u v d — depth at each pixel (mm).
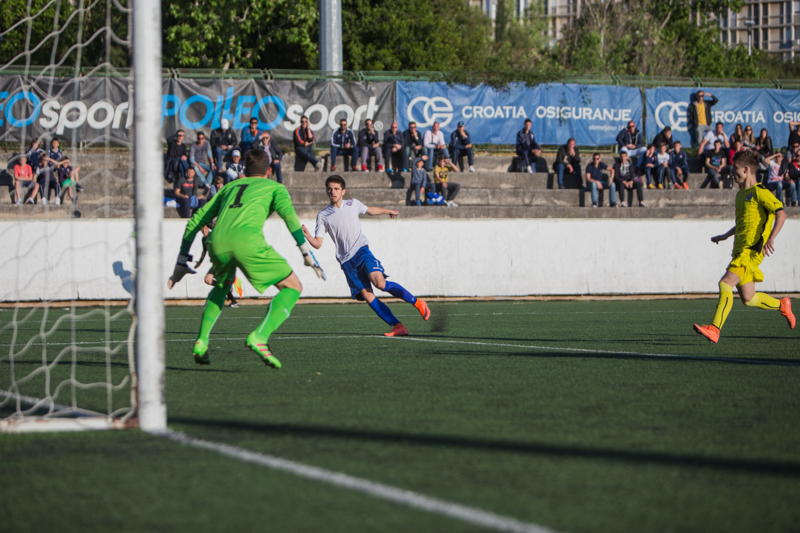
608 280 25266
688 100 34031
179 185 27078
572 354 10742
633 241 25375
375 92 31547
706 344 12219
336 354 10812
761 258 11578
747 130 33156
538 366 9438
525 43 80688
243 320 17656
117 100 28453
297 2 43125
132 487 4266
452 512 3787
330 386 7816
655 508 3898
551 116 33125
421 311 13516
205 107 29938
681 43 67938
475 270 24484
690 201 32406
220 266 8688
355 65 48281
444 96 32156
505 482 4320
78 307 21531
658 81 33938
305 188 29828
